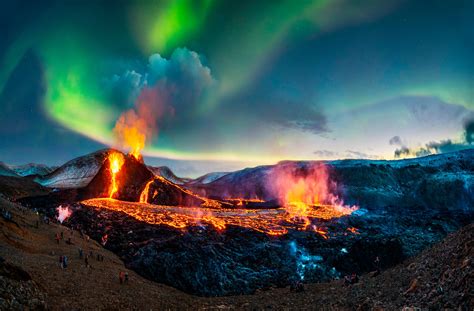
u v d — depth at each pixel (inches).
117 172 4205.2
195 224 2650.1
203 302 1582.2
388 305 1000.2
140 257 1947.6
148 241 2155.5
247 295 1738.4
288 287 1847.9
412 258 1465.3
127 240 2229.3
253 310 1393.9
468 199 4320.9
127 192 3885.3
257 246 2269.9
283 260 2149.4
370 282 1395.2
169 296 1565.0
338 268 2116.1
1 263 1043.9
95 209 2898.6
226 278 1878.7
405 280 1166.3
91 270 1577.3
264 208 3978.8
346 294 1331.2
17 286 984.9
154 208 3265.3
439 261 1121.4
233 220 2947.8
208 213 3233.3
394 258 2176.4
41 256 1584.6
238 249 2225.6
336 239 2439.7
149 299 1430.9
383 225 2839.6
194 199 4028.1
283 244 2329.0
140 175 4365.2
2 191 3336.6
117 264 1857.8
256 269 2037.4
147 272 1818.4
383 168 5344.5
